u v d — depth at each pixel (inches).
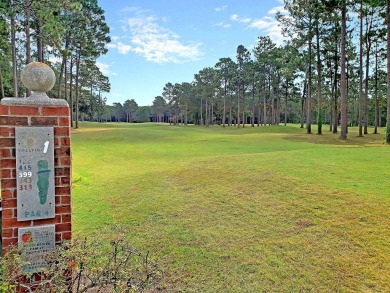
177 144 694.5
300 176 246.1
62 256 90.3
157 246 156.4
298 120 2714.1
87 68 1441.9
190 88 2613.2
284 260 137.6
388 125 647.1
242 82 1961.1
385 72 1162.6
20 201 97.9
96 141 770.2
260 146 635.5
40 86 100.4
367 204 179.6
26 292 94.3
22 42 832.9
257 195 214.5
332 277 124.1
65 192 103.3
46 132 100.0
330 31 992.9
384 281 119.2
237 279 127.0
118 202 232.5
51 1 667.4
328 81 1364.4
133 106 3476.9
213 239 160.6
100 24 1274.6
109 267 94.2
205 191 236.7
